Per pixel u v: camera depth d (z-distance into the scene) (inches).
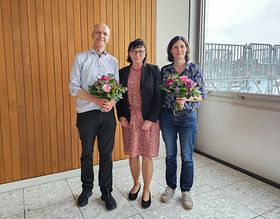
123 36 116.4
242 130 116.4
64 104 108.8
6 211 87.6
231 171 118.9
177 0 129.4
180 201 92.6
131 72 85.7
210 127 135.0
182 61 86.0
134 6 117.3
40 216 84.3
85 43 108.7
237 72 119.2
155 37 124.8
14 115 100.3
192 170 89.7
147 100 83.6
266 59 104.7
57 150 110.2
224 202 91.7
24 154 104.1
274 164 103.4
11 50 96.0
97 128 87.1
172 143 90.3
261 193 97.9
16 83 98.8
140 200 93.4
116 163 124.0
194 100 84.0
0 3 92.0
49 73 104.0
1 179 101.2
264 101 105.4
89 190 92.1
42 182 108.6
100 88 76.5
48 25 100.8
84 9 106.5
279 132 100.4
